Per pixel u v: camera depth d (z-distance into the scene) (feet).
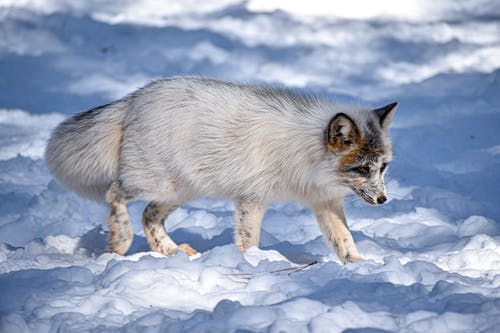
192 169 62.80
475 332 44.16
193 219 75.82
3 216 74.43
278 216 76.84
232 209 80.74
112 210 64.59
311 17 159.94
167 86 64.03
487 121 106.32
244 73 127.75
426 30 153.58
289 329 44.06
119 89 119.85
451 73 126.52
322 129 60.44
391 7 166.50
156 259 56.44
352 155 59.31
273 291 50.90
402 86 122.21
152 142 62.49
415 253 64.75
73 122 67.31
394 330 44.68
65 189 75.97
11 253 63.46
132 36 144.97
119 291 50.83
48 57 133.18
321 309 46.88
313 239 70.44
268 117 61.67
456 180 86.69
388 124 61.41
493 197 81.51
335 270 54.75
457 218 76.59
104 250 66.03
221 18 156.97
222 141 61.77
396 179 86.79
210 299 50.39
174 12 161.48
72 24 148.66
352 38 148.46
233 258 57.52
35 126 103.91
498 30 154.71
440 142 98.84
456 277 53.42
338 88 120.88
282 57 136.67
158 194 63.82
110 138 65.31
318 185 61.67
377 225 73.46
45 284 53.11
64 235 67.82
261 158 61.52
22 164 89.97
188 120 62.28
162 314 46.78
